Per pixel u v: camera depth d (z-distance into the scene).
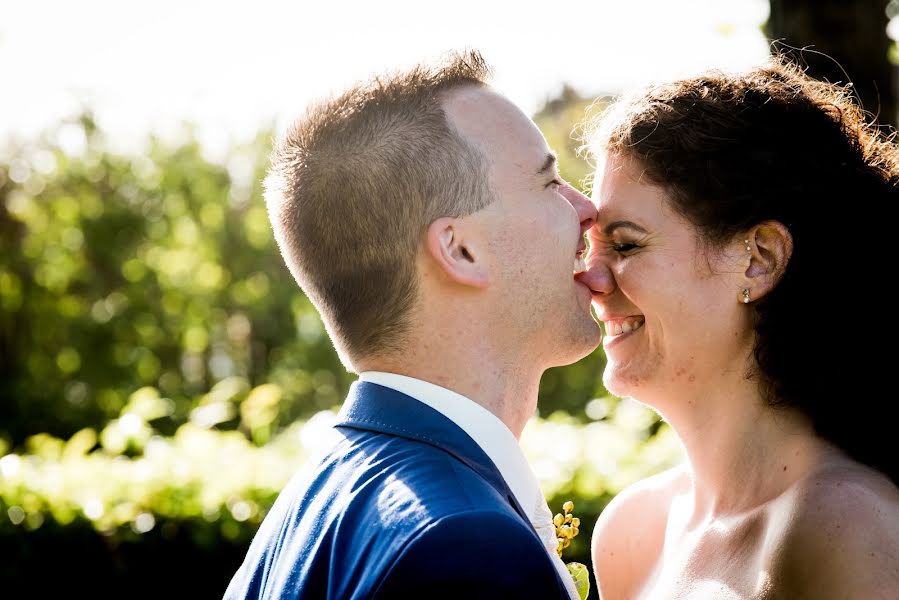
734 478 2.03
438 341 1.88
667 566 2.22
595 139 2.21
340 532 1.65
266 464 5.09
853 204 1.98
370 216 1.88
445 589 1.49
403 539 1.54
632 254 2.08
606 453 4.81
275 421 9.55
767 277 1.98
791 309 1.95
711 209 1.99
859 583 1.66
